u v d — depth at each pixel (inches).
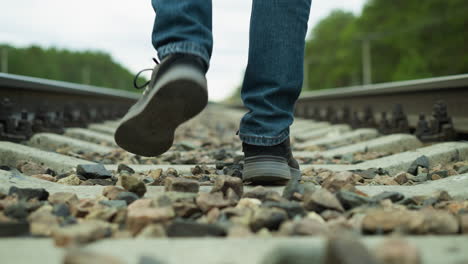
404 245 39.5
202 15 74.2
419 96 201.0
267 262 42.2
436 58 1264.8
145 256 40.8
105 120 306.7
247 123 84.0
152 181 98.0
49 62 3024.1
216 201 66.3
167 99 72.8
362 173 110.0
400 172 109.2
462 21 1228.5
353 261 36.0
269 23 81.1
